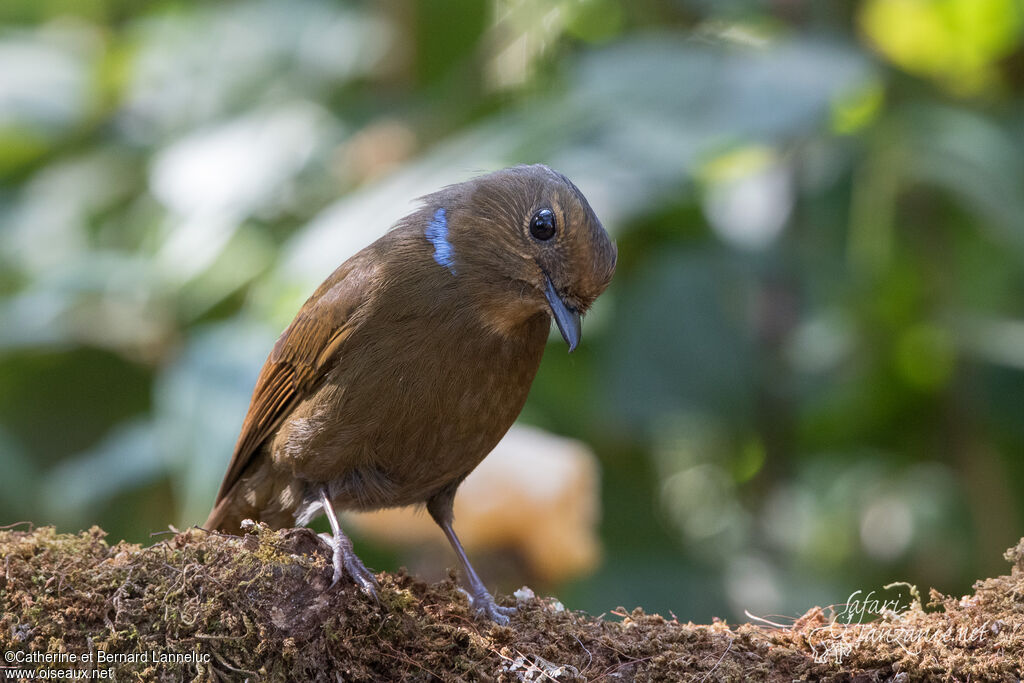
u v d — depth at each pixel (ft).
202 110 46.34
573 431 41.73
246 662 20.49
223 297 42.34
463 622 22.03
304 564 21.11
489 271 24.81
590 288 25.62
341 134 43.98
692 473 45.96
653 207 36.19
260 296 38.27
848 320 43.06
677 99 36.19
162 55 47.57
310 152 43.29
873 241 40.93
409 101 44.60
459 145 36.65
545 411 41.65
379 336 24.35
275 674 20.53
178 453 35.35
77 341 41.88
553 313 25.07
